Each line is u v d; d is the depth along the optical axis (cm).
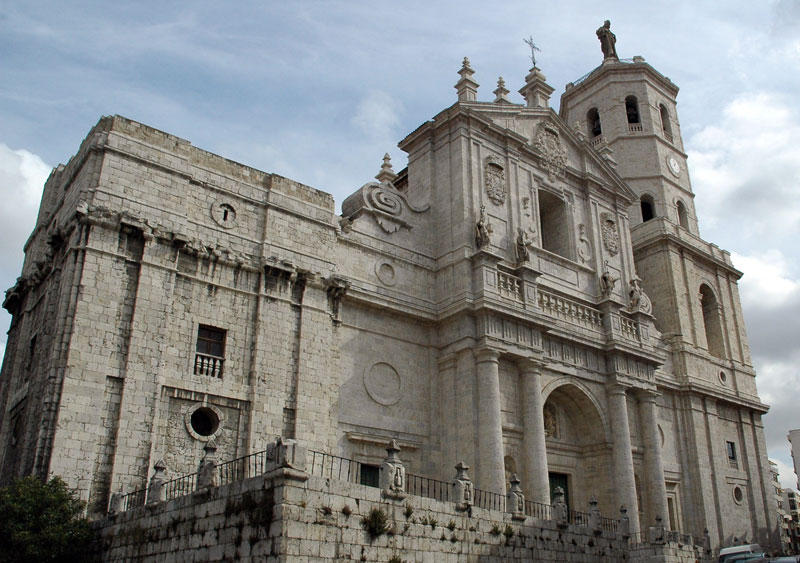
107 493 2344
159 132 2862
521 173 4034
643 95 5684
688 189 5681
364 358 3219
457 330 3412
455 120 3828
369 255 3394
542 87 4394
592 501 2920
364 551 1900
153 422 2488
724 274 5472
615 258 4412
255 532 1756
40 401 2431
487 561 2298
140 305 2578
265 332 2873
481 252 3466
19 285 3102
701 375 4822
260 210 3058
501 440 3177
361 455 3059
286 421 2827
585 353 3897
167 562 1947
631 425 4050
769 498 4988
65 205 2888
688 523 4391
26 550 2028
